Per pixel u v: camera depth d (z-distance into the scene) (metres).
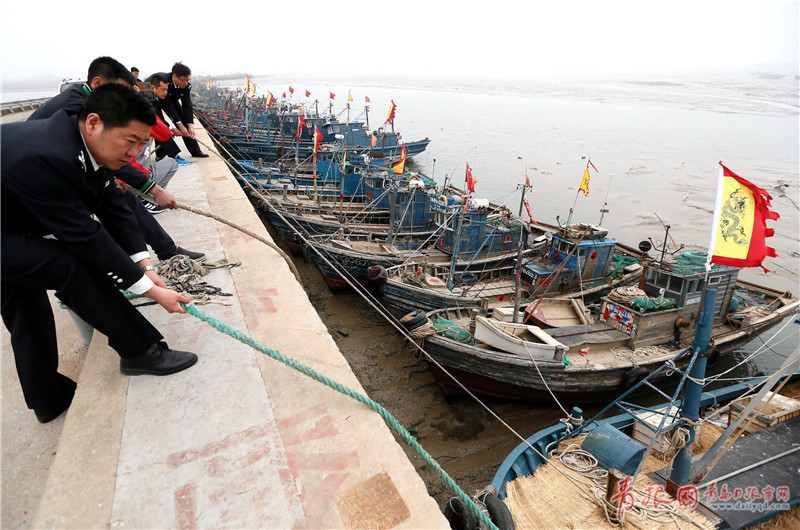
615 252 19.36
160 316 3.53
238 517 2.01
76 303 2.48
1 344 3.90
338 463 2.30
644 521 6.27
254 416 2.57
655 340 11.66
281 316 3.62
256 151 35.19
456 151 44.41
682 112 85.25
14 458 2.70
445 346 10.68
